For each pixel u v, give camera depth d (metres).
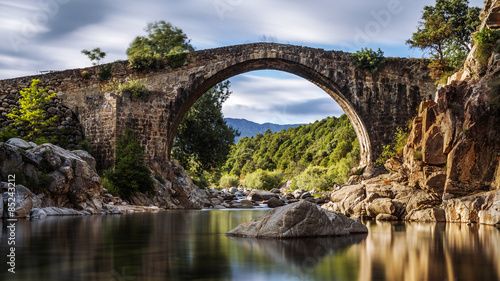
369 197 24.17
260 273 6.76
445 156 22.55
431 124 23.42
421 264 7.66
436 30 35.75
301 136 104.81
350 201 25.27
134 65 37.12
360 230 13.48
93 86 37.34
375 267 7.34
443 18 37.00
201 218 20.80
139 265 7.38
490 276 6.61
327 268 7.22
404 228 16.36
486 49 23.28
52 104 37.06
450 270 7.09
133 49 42.44
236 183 81.62
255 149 122.94
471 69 24.66
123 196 31.48
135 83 35.75
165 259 7.99
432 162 22.81
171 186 35.12
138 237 11.62
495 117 19.88
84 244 10.09
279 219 11.84
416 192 23.33
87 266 7.27
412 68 38.84
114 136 34.59
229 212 27.58
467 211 19.52
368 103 38.53
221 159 50.09
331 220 12.64
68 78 37.34
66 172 21.92
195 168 51.94
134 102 35.66
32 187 20.81
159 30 43.09
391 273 6.81
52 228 13.91
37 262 7.63
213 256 8.36
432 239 12.05
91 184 23.42
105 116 35.19
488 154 20.27
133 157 33.22
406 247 10.09
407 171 25.08
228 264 7.50
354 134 76.44
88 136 35.81
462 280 6.31
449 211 20.59
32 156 21.38
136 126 35.53
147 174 33.09
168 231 13.55
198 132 48.88
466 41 37.12
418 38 36.06
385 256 8.52
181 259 7.99
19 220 17.11
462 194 21.16
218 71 37.84
